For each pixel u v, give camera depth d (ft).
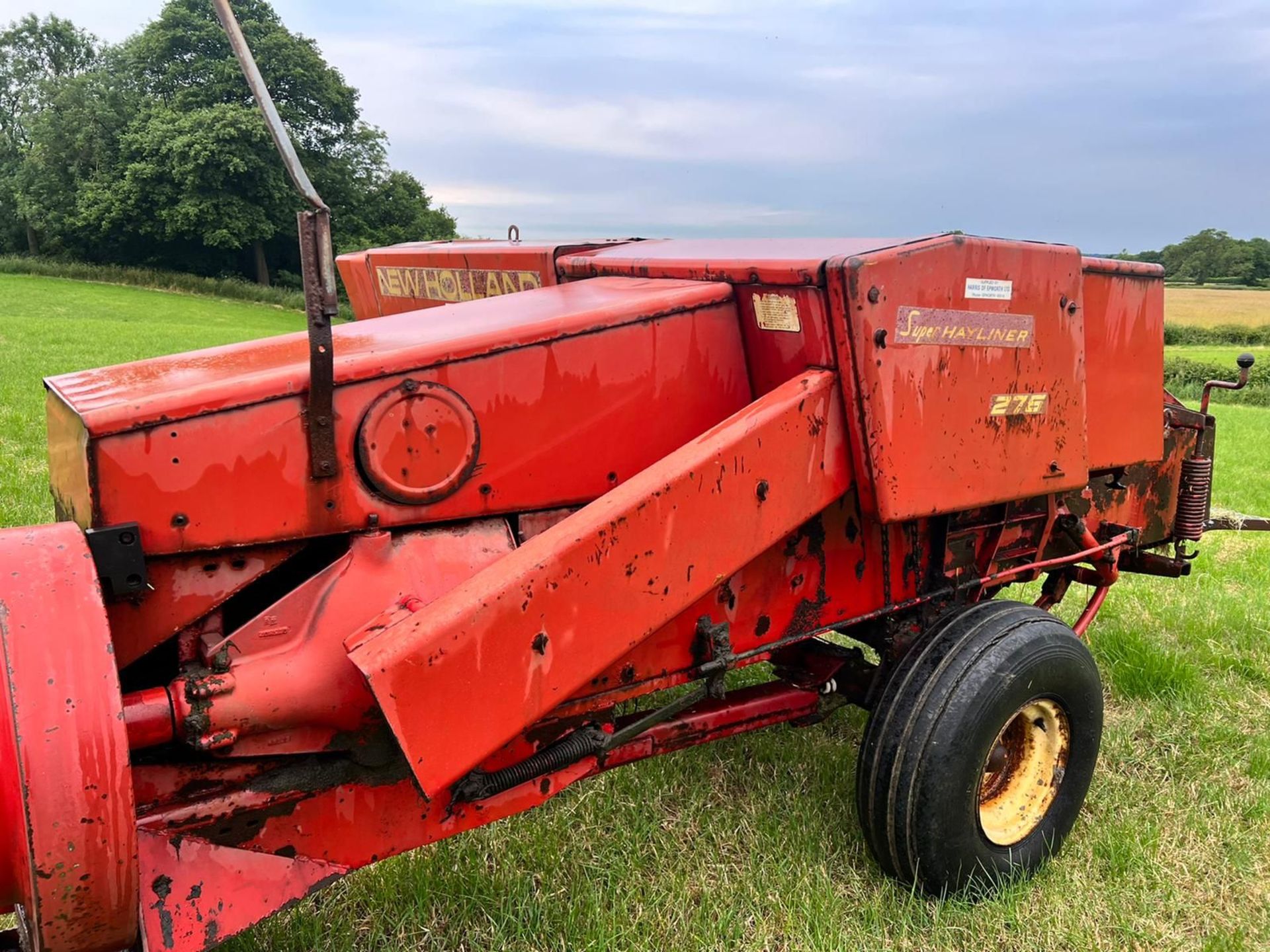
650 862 10.73
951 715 9.45
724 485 8.06
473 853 10.52
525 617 7.05
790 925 9.71
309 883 7.30
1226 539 28.17
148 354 62.39
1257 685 16.06
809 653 11.51
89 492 6.65
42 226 183.32
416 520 7.97
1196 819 11.92
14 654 5.55
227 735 6.81
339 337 8.63
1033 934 9.80
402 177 204.23
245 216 170.71
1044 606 13.57
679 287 9.61
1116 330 11.92
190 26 181.06
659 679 8.94
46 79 200.54
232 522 7.15
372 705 7.29
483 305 9.89
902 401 8.86
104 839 5.56
